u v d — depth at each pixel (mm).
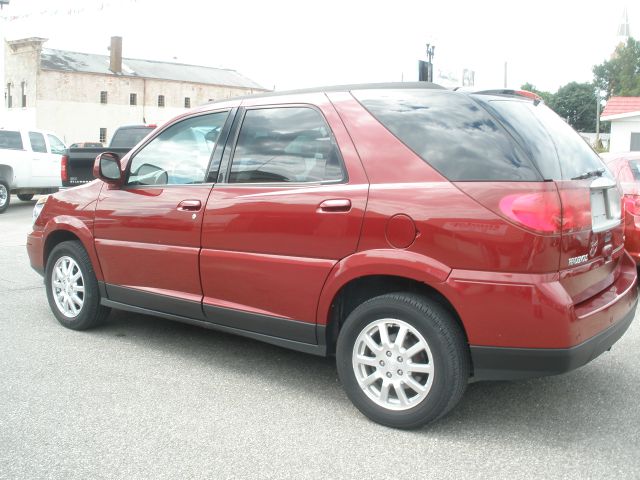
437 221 3332
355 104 3824
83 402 3924
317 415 3766
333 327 3877
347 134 3768
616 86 91812
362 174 3645
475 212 3254
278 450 3322
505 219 3186
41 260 5602
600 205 3781
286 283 3895
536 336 3174
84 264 5188
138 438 3449
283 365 4633
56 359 4707
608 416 3742
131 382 4270
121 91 66250
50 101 61156
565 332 3162
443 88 3660
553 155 3445
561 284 3232
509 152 3293
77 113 63062
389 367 3539
